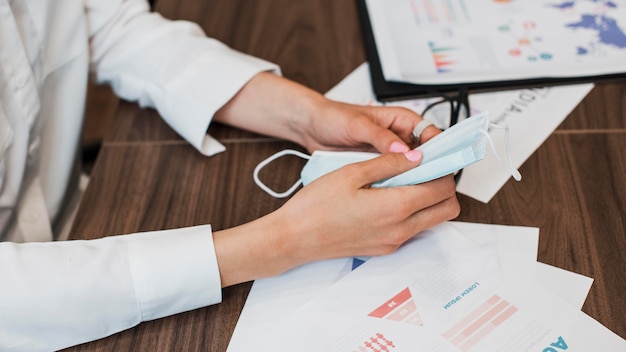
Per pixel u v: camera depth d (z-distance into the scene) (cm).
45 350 66
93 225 76
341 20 101
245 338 64
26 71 82
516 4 100
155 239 67
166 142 86
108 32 93
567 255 67
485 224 71
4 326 63
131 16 94
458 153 61
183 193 78
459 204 74
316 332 63
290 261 68
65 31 89
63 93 92
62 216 100
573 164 77
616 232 69
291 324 64
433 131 75
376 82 89
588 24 95
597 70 88
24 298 63
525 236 70
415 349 60
